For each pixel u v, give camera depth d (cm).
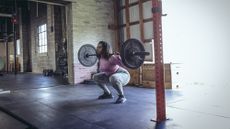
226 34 599
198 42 654
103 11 854
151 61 712
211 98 462
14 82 858
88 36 816
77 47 792
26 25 1519
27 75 1227
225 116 334
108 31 865
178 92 541
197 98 465
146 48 773
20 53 1557
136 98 484
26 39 1521
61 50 1071
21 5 1436
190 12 669
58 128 300
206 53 639
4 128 320
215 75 627
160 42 322
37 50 1420
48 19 1238
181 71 625
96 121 325
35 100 490
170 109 379
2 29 1652
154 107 400
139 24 795
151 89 614
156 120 319
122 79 448
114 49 878
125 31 858
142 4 785
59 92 594
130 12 831
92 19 826
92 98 497
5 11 1399
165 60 696
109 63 459
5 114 398
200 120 316
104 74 475
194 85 647
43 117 354
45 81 880
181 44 688
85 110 390
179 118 328
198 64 655
